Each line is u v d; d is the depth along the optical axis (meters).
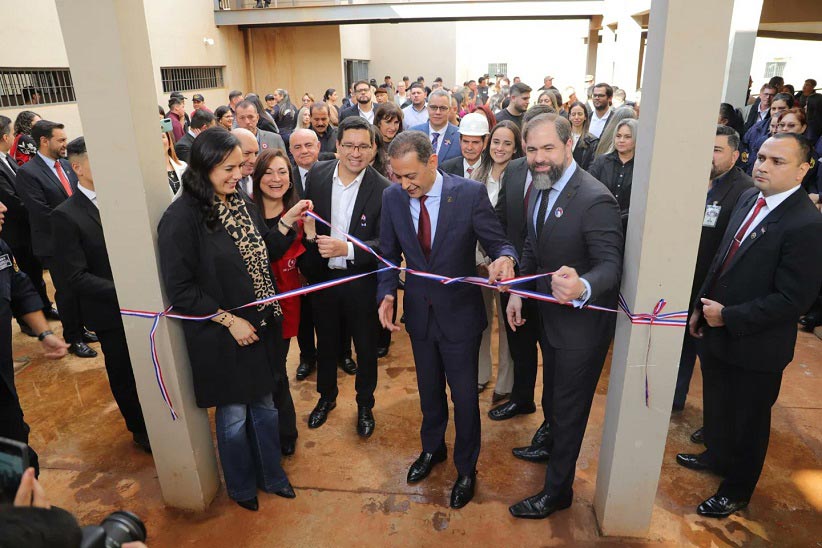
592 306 1.99
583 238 1.97
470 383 2.29
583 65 20.64
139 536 0.99
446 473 2.59
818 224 1.93
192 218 2.02
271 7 13.38
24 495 0.95
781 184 2.00
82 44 1.78
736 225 2.24
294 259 2.65
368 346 2.81
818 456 2.70
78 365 3.68
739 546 2.16
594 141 4.86
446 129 4.23
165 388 2.18
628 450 2.07
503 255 2.11
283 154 2.64
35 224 3.59
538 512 2.29
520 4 12.95
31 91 7.78
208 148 1.95
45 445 2.86
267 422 2.35
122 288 2.07
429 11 13.16
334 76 15.64
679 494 2.45
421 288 2.25
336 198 2.73
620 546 2.17
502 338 3.06
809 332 4.00
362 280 2.70
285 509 2.38
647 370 1.95
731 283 2.16
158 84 11.23
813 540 2.19
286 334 2.64
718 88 1.63
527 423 2.98
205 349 2.13
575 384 2.08
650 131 1.73
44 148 3.70
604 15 12.68
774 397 2.17
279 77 15.72
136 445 2.84
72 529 0.71
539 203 2.14
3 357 2.00
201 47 12.89
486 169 3.11
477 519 2.31
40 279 4.37
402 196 2.22
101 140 1.89
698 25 1.58
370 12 13.23
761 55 19.80
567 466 2.22
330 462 2.68
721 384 2.30
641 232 1.82
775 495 2.44
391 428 2.94
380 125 4.10
